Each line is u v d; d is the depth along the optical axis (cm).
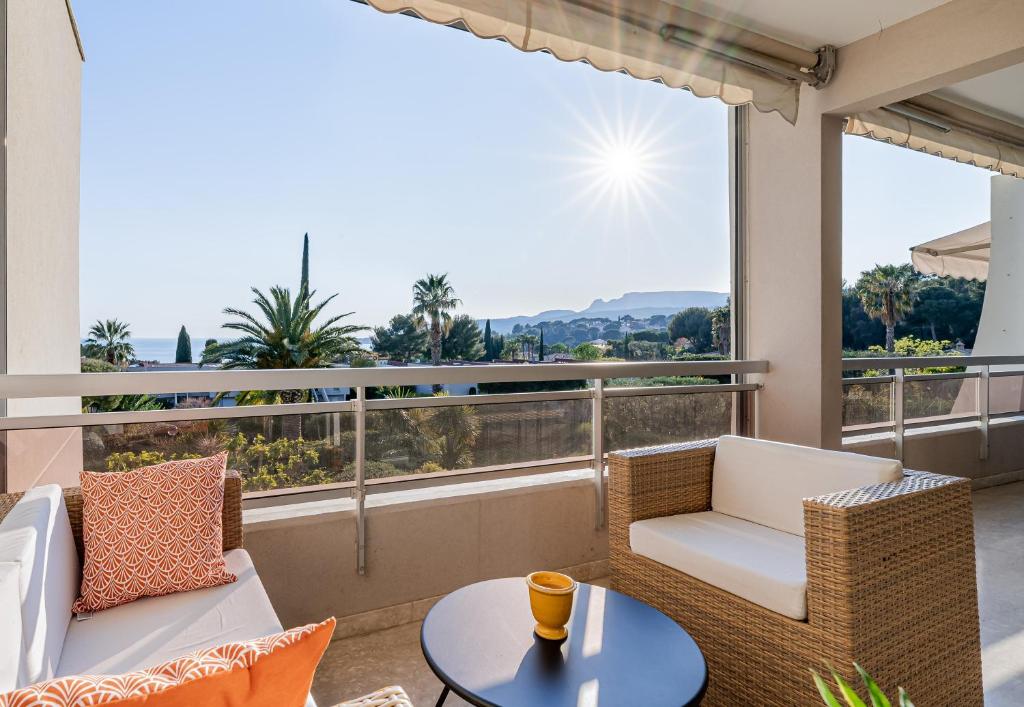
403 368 260
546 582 158
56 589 144
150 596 177
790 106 348
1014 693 204
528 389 314
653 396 338
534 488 296
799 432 364
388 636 251
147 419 219
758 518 238
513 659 140
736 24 318
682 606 212
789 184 372
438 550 270
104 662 141
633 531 237
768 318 384
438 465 273
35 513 139
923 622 176
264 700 67
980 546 350
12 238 229
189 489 187
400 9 248
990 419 504
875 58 327
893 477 197
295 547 241
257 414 235
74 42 349
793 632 173
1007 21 278
